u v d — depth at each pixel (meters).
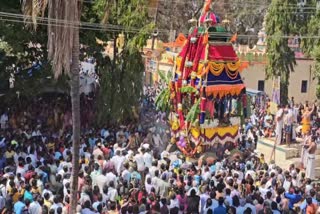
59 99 31.73
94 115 31.17
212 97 26.77
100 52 31.81
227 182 18.61
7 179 17.50
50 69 30.19
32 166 19.28
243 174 21.41
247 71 47.56
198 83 26.73
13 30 29.09
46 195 16.41
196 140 26.77
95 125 30.73
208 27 26.97
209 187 18.36
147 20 31.67
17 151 21.36
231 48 27.88
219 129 27.45
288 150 28.44
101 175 18.39
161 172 19.64
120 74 31.22
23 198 16.47
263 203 17.06
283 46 43.06
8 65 30.59
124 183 18.05
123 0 30.81
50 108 30.16
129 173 19.36
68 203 16.84
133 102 31.31
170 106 27.88
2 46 29.34
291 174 21.17
